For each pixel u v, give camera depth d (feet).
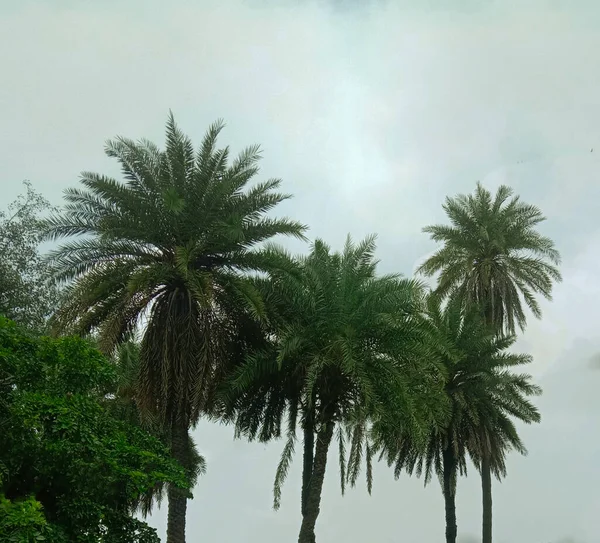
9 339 51.29
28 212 83.25
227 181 76.95
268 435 91.09
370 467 85.46
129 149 77.71
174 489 76.69
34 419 47.65
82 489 50.93
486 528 116.06
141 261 77.41
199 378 75.20
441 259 124.16
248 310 80.59
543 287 122.72
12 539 40.19
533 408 110.32
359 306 78.74
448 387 109.09
